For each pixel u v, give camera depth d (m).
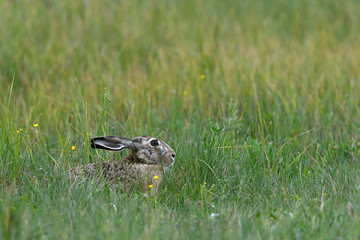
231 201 10.51
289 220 8.97
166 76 17.91
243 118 14.59
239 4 28.53
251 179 11.39
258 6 28.48
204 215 9.31
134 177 10.59
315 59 20.00
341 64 19.48
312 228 8.44
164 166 10.86
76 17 23.84
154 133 13.11
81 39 21.73
